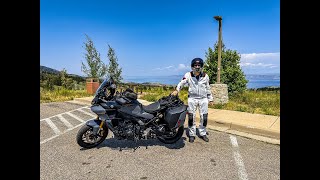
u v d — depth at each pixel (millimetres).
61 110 10086
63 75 23750
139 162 4355
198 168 4098
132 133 4777
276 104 9797
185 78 5301
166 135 5078
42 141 5500
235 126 6328
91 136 4992
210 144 5254
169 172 3961
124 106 4824
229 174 3875
